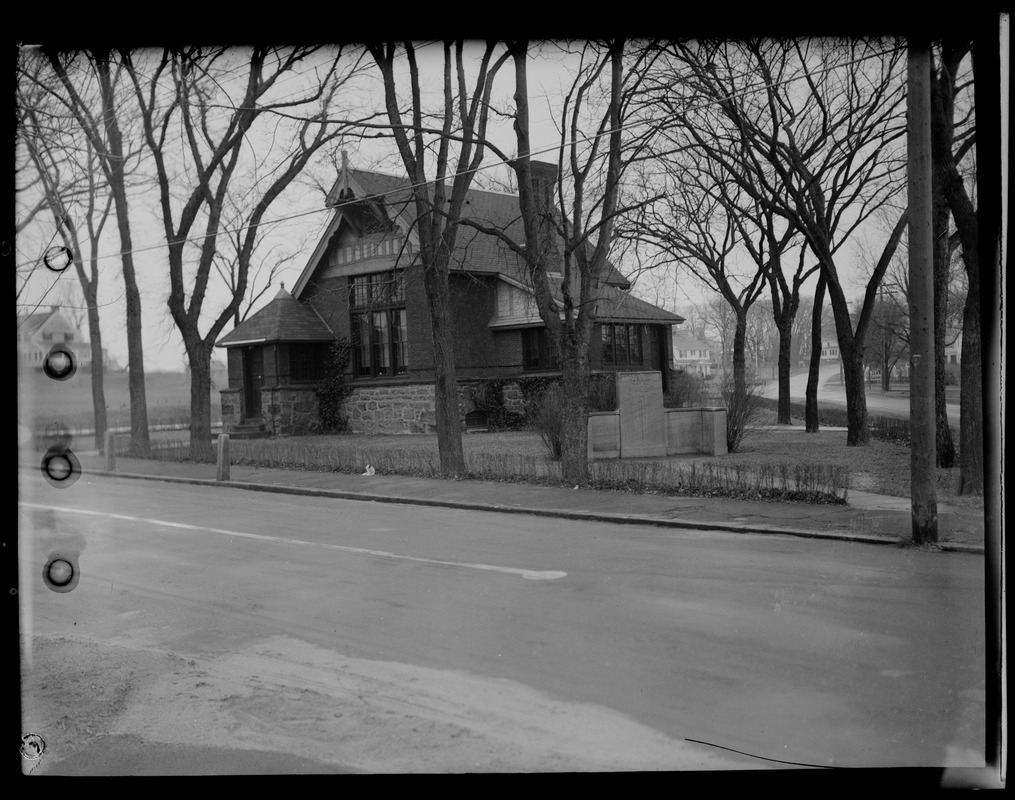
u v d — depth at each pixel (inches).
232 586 371.6
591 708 221.6
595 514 535.8
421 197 746.8
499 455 762.2
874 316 1588.3
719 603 318.3
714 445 852.6
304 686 243.4
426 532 504.7
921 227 418.6
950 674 236.7
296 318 1347.2
